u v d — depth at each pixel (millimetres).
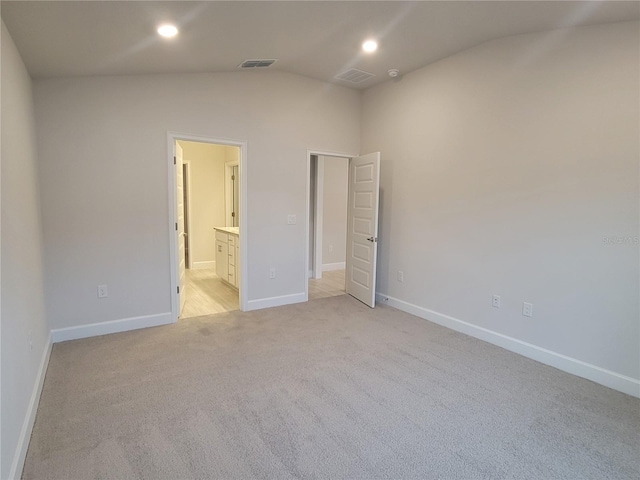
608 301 2594
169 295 3709
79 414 2158
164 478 1686
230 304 4477
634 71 2426
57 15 2006
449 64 3584
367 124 4695
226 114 3836
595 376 2660
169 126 3539
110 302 3418
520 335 3119
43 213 3072
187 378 2611
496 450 1904
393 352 3109
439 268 3811
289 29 2777
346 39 3102
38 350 2480
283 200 4320
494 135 3229
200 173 6734
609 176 2555
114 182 3336
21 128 2361
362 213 4590
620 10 2320
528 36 2941
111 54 2738
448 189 3674
